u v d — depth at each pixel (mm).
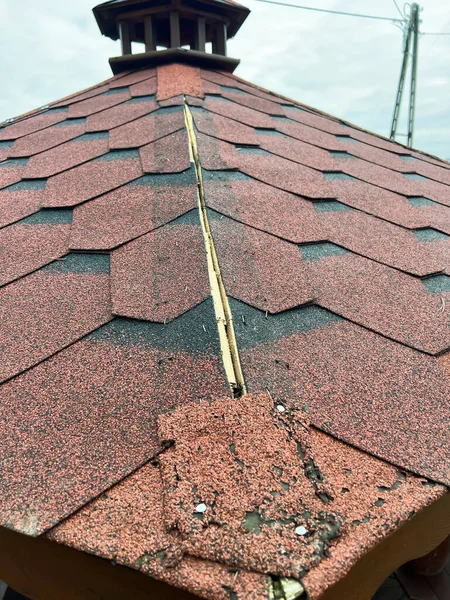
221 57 7441
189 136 4656
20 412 1976
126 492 1583
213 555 1343
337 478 1629
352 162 5484
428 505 1586
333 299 2822
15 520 1506
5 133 6117
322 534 1402
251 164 4520
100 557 1387
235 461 1634
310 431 1845
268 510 1465
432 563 3137
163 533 1421
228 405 1898
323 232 3617
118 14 7160
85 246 3268
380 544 1553
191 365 2150
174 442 1739
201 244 3057
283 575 1283
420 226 4113
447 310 2918
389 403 2061
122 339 2383
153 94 6207
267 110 6480
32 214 3873
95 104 6398
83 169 4520
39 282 2963
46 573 1601
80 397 2035
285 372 2168
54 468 1695
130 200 3787
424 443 1853
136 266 2973
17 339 2451
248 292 2709
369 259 3408
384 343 2498
